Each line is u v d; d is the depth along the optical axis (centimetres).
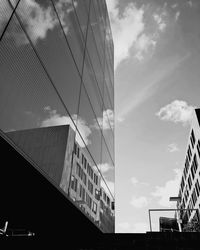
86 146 1084
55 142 726
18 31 563
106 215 1314
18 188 654
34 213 798
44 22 719
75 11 1105
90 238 795
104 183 1368
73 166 872
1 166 563
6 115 496
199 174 4334
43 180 625
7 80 506
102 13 2025
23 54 577
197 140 3994
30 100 598
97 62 1552
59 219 853
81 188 942
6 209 758
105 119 1619
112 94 2131
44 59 696
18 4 573
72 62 970
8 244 744
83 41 1203
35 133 605
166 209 1495
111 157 1678
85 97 1124
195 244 729
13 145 501
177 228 1486
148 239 754
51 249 780
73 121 916
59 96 790
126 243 759
